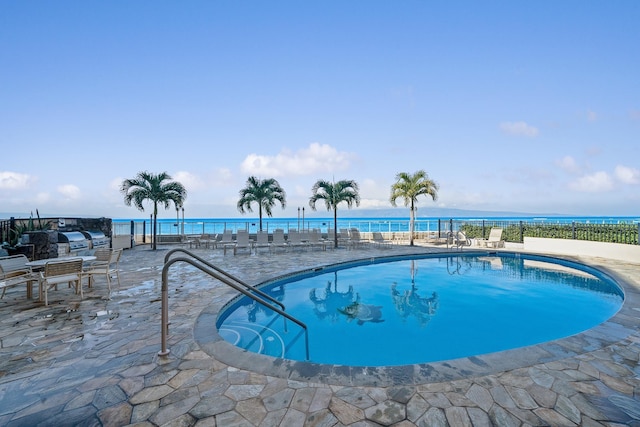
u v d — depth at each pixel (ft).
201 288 20.83
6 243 30.22
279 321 17.40
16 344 11.35
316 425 6.58
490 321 17.78
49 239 29.68
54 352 10.63
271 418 6.83
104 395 7.87
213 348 10.69
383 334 15.85
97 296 18.62
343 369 9.04
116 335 12.24
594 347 10.41
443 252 41.65
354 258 36.14
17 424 6.77
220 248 48.70
